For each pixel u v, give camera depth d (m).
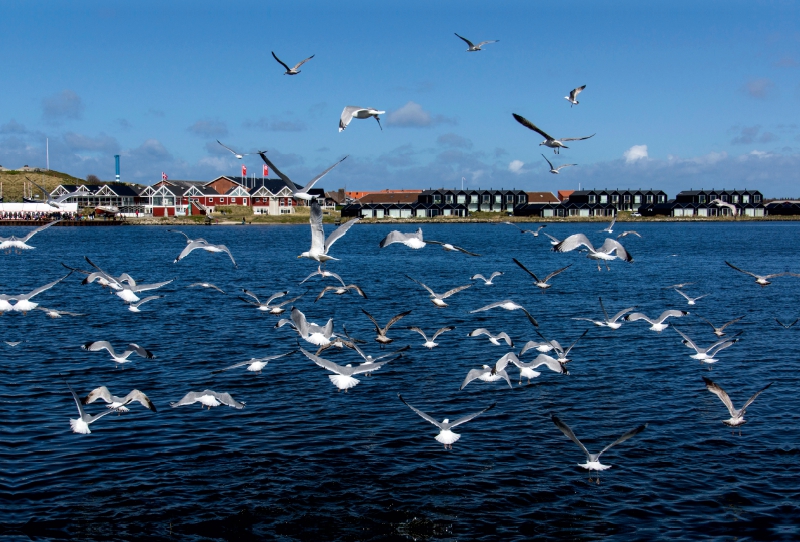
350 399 31.72
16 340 42.75
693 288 70.56
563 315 53.50
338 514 21.70
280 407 30.55
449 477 24.06
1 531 20.31
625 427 28.58
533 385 34.09
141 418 28.98
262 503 22.22
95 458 25.03
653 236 167.88
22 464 24.42
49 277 79.56
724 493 22.94
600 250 23.84
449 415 29.84
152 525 20.91
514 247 135.50
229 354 39.69
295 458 25.36
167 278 78.56
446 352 40.38
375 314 53.25
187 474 24.00
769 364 38.19
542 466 24.94
